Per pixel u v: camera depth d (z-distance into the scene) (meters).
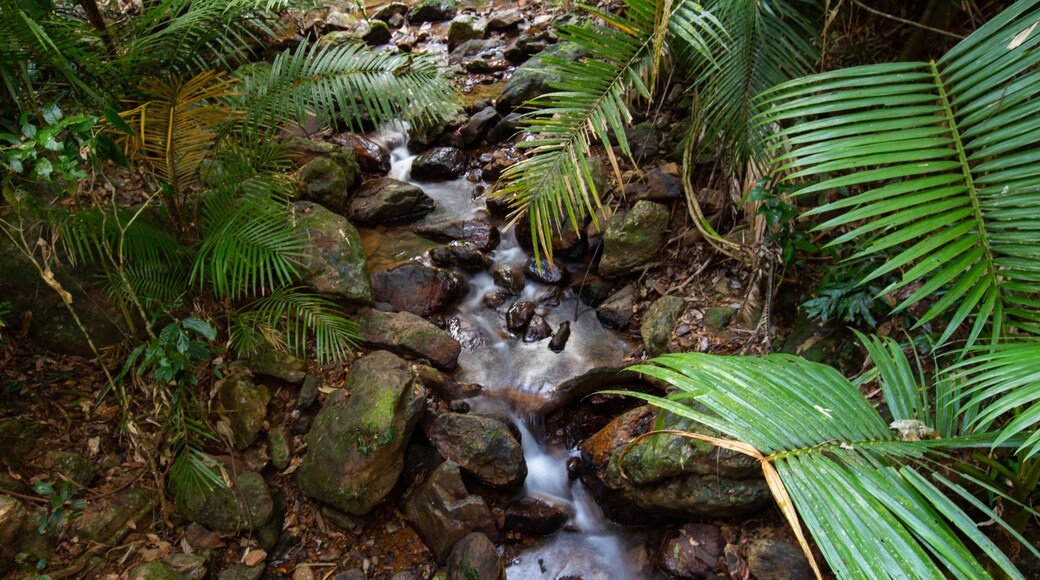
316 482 2.76
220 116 3.01
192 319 2.71
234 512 2.69
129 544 2.59
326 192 3.91
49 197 3.05
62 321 2.99
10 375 2.88
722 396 1.42
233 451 2.91
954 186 1.60
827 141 1.87
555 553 2.80
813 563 1.18
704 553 2.54
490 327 3.55
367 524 2.84
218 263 2.86
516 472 2.88
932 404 2.28
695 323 3.18
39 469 2.64
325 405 2.95
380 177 4.37
